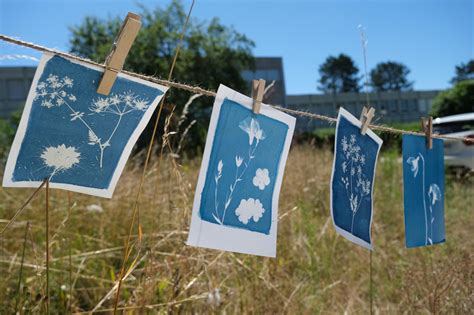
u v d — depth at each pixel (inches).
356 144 66.2
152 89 46.5
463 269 92.4
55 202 139.9
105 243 120.9
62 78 41.6
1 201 143.5
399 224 166.1
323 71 2005.4
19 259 109.2
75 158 44.1
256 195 53.4
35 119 41.4
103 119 44.6
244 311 91.1
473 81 573.9
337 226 61.9
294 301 100.5
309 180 187.3
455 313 86.7
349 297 110.2
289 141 56.4
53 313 90.3
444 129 248.5
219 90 49.4
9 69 716.7
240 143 51.6
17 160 41.3
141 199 129.5
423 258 119.5
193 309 85.7
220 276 96.9
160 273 88.6
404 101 945.5
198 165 192.5
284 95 842.8
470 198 194.7
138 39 442.6
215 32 487.5
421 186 78.2
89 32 494.6
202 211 48.4
